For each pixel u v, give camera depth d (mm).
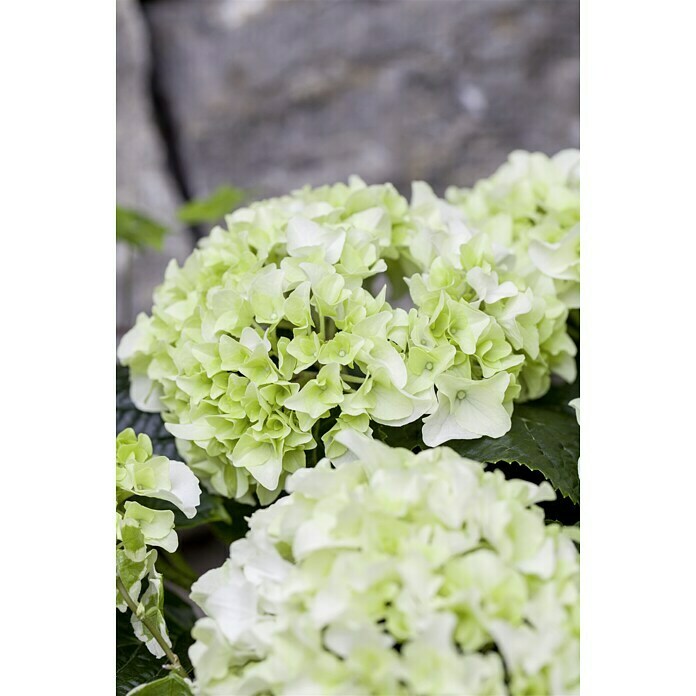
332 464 587
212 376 587
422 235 615
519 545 506
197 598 544
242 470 599
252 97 968
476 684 479
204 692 519
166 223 958
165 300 643
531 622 491
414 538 499
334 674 489
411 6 930
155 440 656
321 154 956
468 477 510
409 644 481
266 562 525
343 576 496
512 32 915
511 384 597
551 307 625
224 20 974
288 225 607
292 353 574
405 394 570
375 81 942
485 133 927
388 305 589
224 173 979
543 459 584
